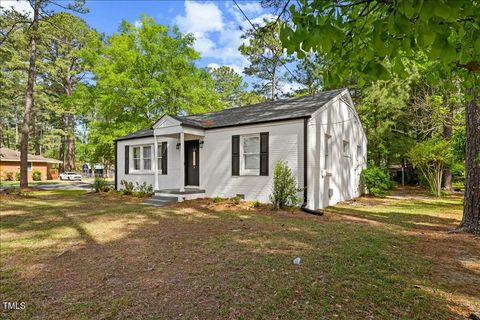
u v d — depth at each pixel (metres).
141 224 6.88
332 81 2.28
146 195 12.54
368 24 1.98
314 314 2.65
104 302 2.97
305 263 3.96
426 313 2.68
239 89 34.22
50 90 31.38
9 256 4.58
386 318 2.59
